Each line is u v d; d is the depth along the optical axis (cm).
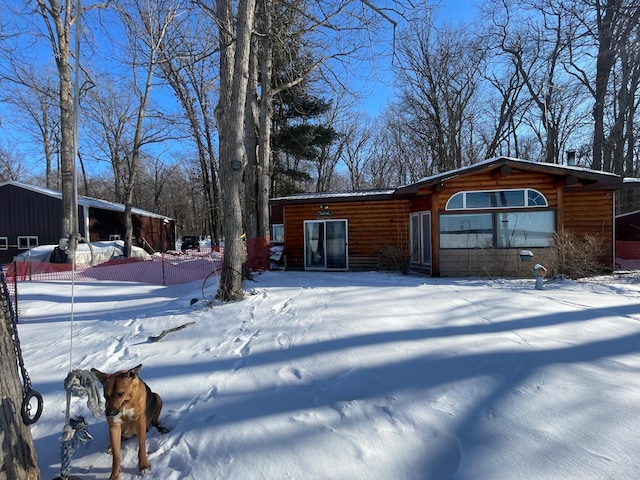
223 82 920
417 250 1298
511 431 275
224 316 644
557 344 452
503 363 396
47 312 788
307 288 898
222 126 961
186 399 353
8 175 4375
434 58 2859
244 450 267
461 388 345
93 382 239
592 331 500
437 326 538
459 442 266
